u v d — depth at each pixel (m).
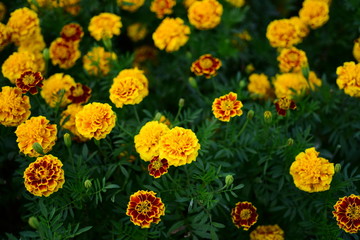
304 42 1.26
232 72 1.25
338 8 1.22
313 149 0.89
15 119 0.92
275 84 1.07
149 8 1.25
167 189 0.91
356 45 1.07
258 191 0.98
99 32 1.10
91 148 1.01
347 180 0.92
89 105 0.89
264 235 0.95
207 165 0.90
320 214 0.92
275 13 1.36
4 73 1.00
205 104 1.08
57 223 0.90
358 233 0.92
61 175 0.85
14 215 1.04
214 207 0.92
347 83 0.97
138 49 1.28
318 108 1.04
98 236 0.95
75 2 1.18
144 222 0.82
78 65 1.15
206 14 1.11
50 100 1.01
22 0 1.16
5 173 1.04
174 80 1.20
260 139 0.98
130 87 0.92
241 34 1.25
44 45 1.10
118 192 0.94
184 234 0.92
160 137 0.87
